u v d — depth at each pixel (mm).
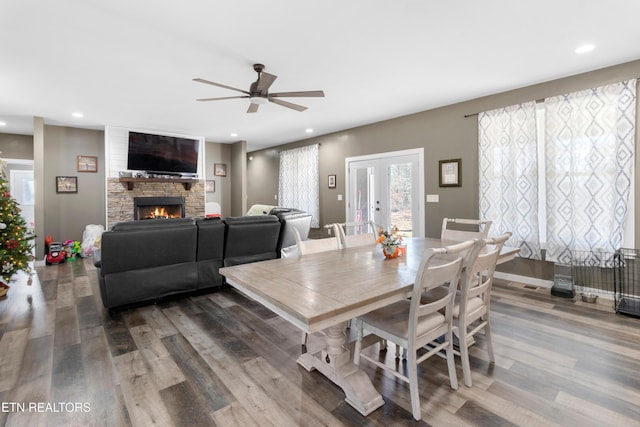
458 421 1543
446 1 2127
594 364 2045
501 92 3975
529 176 3742
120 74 3320
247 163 9156
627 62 3105
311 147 6816
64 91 3834
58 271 4664
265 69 3223
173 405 1681
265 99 3102
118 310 3080
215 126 5918
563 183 3467
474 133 4262
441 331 1741
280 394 1770
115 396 1761
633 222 3137
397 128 5203
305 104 4480
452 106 4480
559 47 2797
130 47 2730
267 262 2031
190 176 6840
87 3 2100
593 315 2857
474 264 1739
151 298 3129
